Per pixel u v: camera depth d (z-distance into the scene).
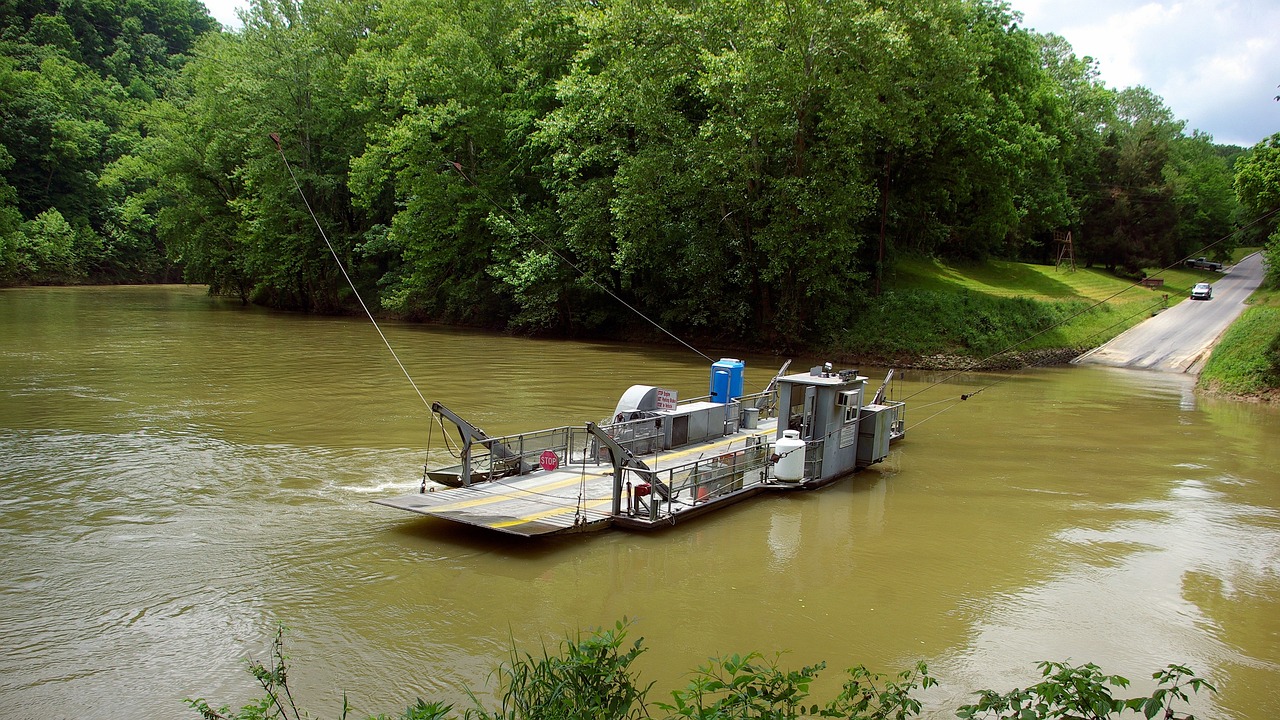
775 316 44.81
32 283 90.62
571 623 10.07
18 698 8.26
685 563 12.36
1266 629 10.77
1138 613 11.17
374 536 13.25
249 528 13.57
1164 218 75.19
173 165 67.00
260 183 61.34
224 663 8.98
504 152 51.97
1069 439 23.34
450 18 53.81
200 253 70.19
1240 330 36.66
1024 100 55.16
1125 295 58.47
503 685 8.45
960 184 49.00
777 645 9.72
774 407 25.00
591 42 43.59
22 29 116.25
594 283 45.34
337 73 60.06
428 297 57.06
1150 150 76.19
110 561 12.01
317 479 16.66
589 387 29.61
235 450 19.02
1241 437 23.88
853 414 18.42
